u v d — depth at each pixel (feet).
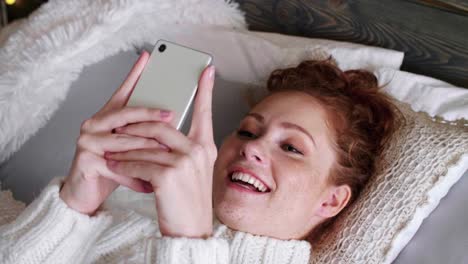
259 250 3.65
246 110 4.68
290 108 3.93
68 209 3.16
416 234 3.93
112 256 3.57
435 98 4.35
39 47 4.39
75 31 4.52
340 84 4.17
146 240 3.00
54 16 4.62
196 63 3.12
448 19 4.57
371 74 4.37
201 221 2.95
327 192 3.92
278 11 5.24
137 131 2.91
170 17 4.92
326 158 3.89
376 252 3.82
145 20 4.81
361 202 3.99
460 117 4.25
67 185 3.16
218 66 4.84
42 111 4.42
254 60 4.75
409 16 4.71
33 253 3.14
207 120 3.00
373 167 4.08
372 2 4.83
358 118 4.08
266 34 4.94
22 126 4.35
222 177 3.82
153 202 4.07
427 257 3.83
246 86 4.71
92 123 3.01
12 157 4.42
